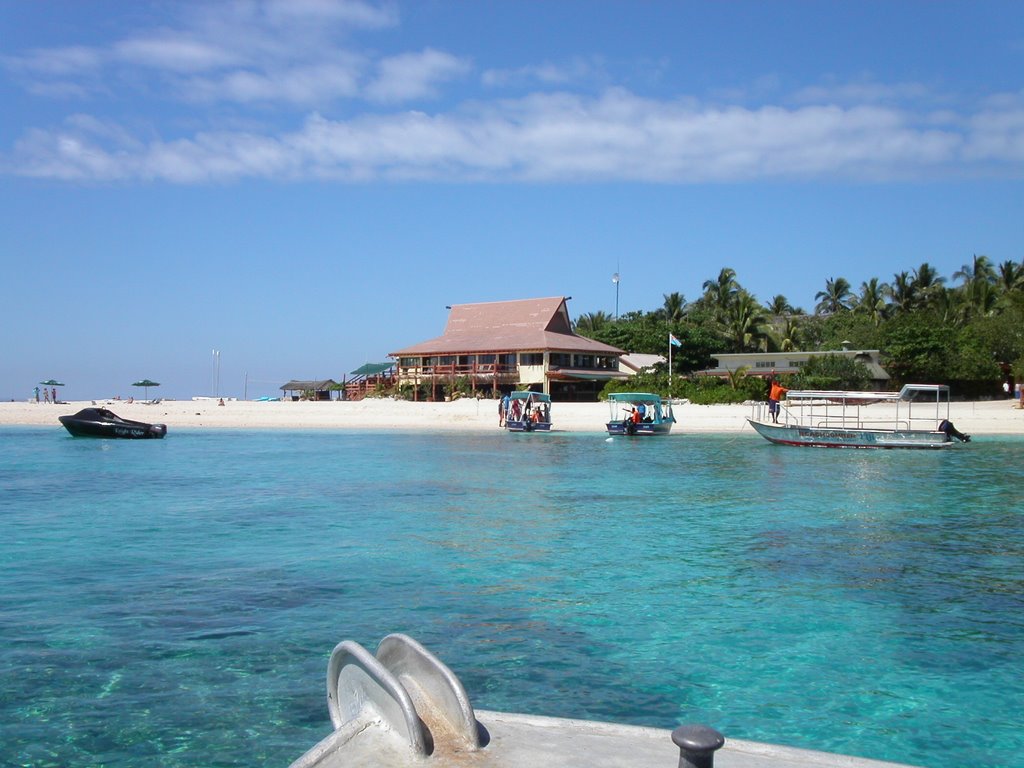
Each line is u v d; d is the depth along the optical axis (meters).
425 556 14.23
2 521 17.98
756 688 8.28
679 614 10.74
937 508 19.88
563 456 34.84
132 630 9.85
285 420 59.88
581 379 66.69
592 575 12.88
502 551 14.70
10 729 7.12
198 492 23.05
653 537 16.09
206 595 11.52
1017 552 14.72
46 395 80.19
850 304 90.75
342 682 5.39
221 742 6.87
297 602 11.20
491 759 4.59
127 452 37.97
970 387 62.78
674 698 8.00
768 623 10.41
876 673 8.70
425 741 4.60
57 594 11.53
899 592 11.88
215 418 61.31
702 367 72.06
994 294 72.69
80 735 7.01
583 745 4.86
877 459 32.69
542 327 71.25
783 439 38.88
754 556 14.34
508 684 8.27
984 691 8.25
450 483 25.14
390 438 47.03
